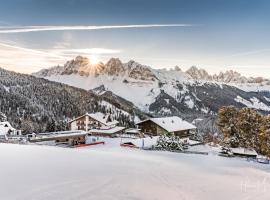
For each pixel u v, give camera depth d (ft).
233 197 69.36
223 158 158.30
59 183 65.72
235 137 259.80
